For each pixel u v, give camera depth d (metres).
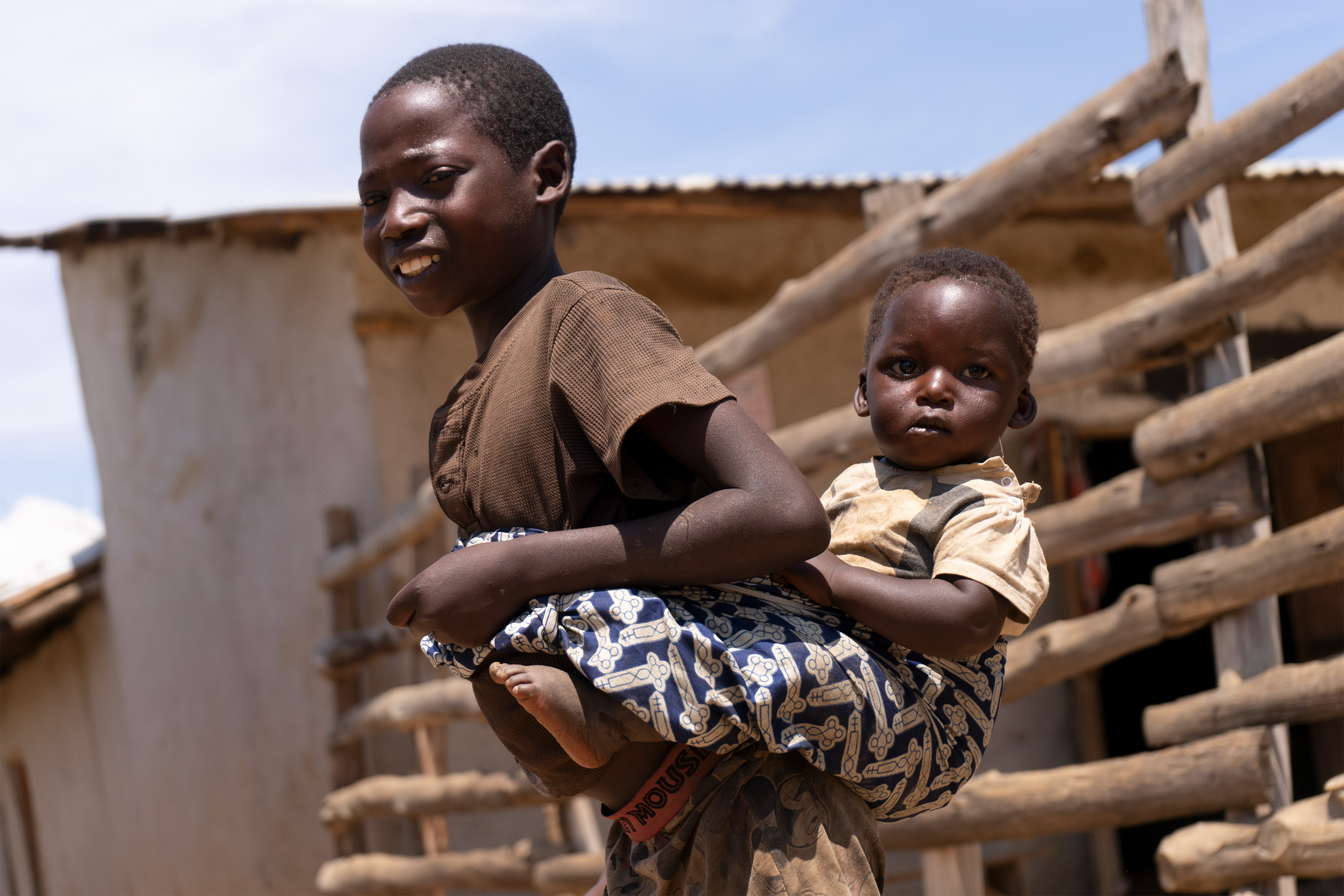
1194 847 3.28
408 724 6.03
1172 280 7.04
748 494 1.31
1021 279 1.60
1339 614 6.57
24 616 9.42
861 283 4.45
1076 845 6.53
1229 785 3.24
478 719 5.69
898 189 4.59
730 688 1.32
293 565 7.28
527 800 5.54
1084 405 6.77
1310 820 3.01
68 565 9.71
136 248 8.64
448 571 1.36
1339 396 3.05
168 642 8.70
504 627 1.37
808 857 1.37
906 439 1.52
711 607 1.39
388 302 6.79
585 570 1.34
